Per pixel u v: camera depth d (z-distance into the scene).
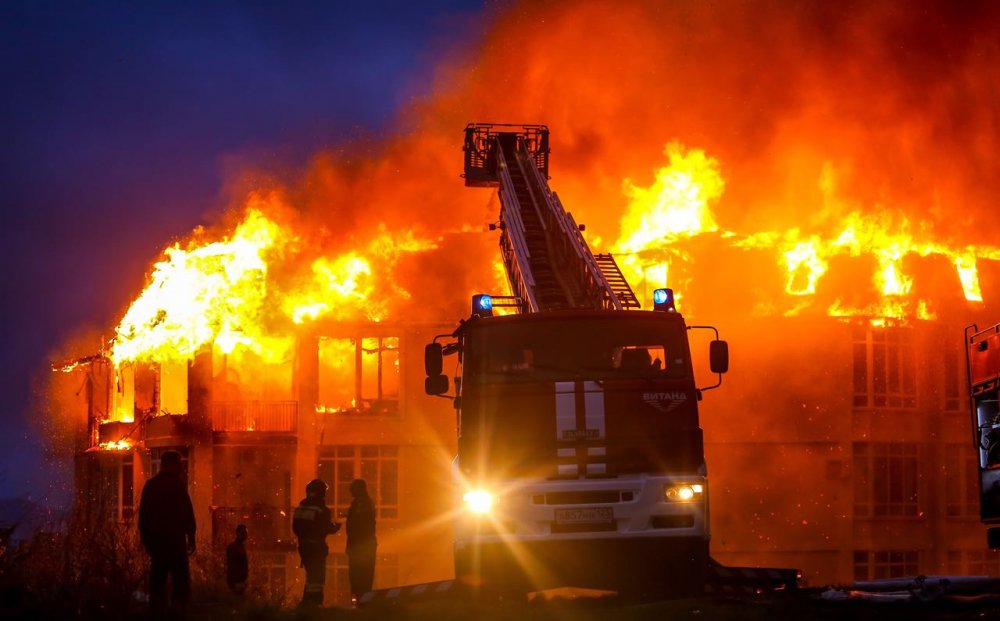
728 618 12.06
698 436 15.23
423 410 39.84
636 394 15.27
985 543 40.59
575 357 15.45
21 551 13.86
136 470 41.00
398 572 38.84
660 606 12.97
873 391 40.59
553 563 14.99
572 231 26.25
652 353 15.49
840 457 39.84
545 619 12.55
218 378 40.56
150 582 13.35
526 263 26.53
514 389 15.34
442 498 39.22
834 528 39.44
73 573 13.73
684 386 15.36
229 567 19.80
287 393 40.69
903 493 40.38
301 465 39.56
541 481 14.97
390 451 39.66
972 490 41.00
